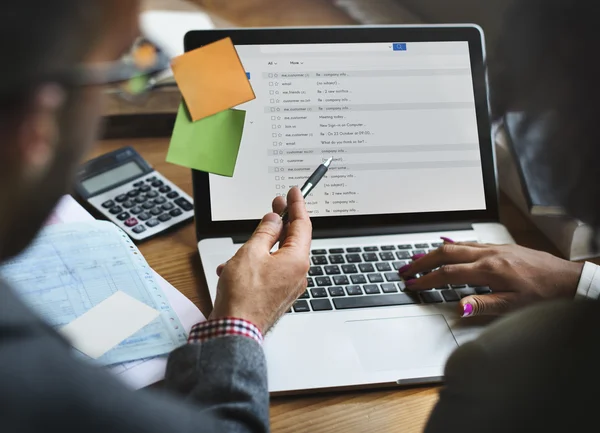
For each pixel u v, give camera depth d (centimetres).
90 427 31
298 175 78
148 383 56
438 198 81
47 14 28
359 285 72
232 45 78
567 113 39
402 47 82
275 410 59
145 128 95
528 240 84
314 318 67
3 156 31
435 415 43
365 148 80
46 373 31
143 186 83
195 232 80
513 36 42
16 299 33
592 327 37
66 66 30
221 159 77
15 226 35
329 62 80
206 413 44
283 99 79
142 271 68
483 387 39
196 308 65
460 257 73
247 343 51
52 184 35
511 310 69
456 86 82
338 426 58
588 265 71
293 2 121
